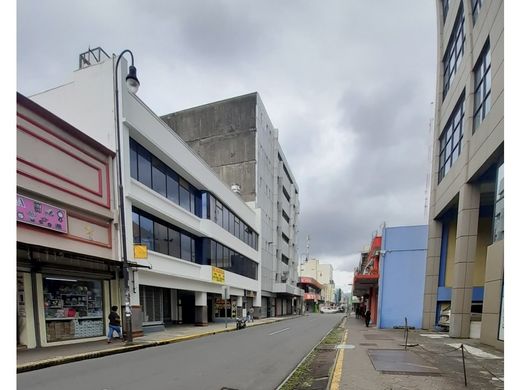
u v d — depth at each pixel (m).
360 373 6.95
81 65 15.84
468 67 15.21
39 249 9.99
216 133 37.56
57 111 15.16
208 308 26.66
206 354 10.23
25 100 10.49
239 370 7.91
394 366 7.65
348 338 14.16
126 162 14.34
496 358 8.90
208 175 22.98
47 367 8.22
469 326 14.38
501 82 11.64
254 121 36.19
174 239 19.08
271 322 29.33
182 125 39.22
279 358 9.62
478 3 14.70
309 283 72.12
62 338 11.47
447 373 6.99
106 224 13.61
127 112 14.52
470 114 14.95
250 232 33.94
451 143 18.31
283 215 51.03
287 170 52.16
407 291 21.08
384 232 22.02
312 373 7.64
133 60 12.14
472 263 14.73
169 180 18.92
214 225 23.09
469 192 15.01
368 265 38.62
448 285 19.41
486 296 12.00
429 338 14.23
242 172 36.09
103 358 9.48
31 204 10.26
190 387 6.36
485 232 18.09
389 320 21.11
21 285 10.29
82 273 12.24
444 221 20.06
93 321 12.73
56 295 11.41
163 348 11.56
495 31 12.20
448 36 19.25
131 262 13.25
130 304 13.00
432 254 20.00
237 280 28.09
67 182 11.88
